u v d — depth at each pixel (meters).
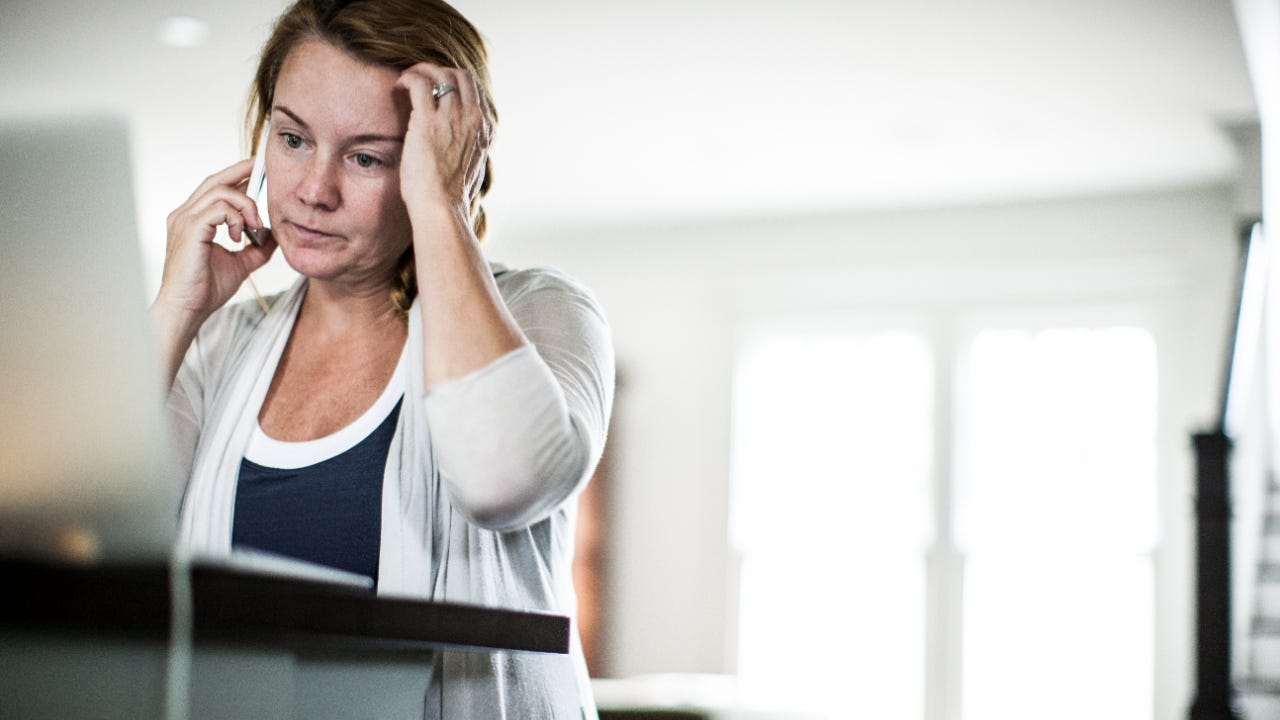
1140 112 5.52
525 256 7.76
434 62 1.18
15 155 0.69
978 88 5.33
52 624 0.65
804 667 6.95
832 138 6.02
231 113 5.07
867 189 6.74
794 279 7.19
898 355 6.97
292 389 1.20
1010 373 6.72
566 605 1.19
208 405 1.23
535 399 1.00
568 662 1.13
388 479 1.12
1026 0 4.48
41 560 0.65
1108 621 6.37
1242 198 5.82
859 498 6.96
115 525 0.69
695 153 6.30
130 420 0.69
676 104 5.64
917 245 6.97
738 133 6.00
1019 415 6.68
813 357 7.17
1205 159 6.03
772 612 7.06
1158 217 6.48
